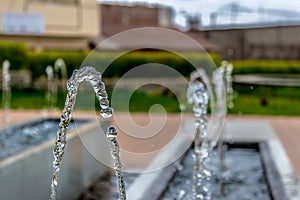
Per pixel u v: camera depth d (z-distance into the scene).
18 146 4.34
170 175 3.43
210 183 3.64
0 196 2.84
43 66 12.66
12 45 12.46
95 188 4.24
